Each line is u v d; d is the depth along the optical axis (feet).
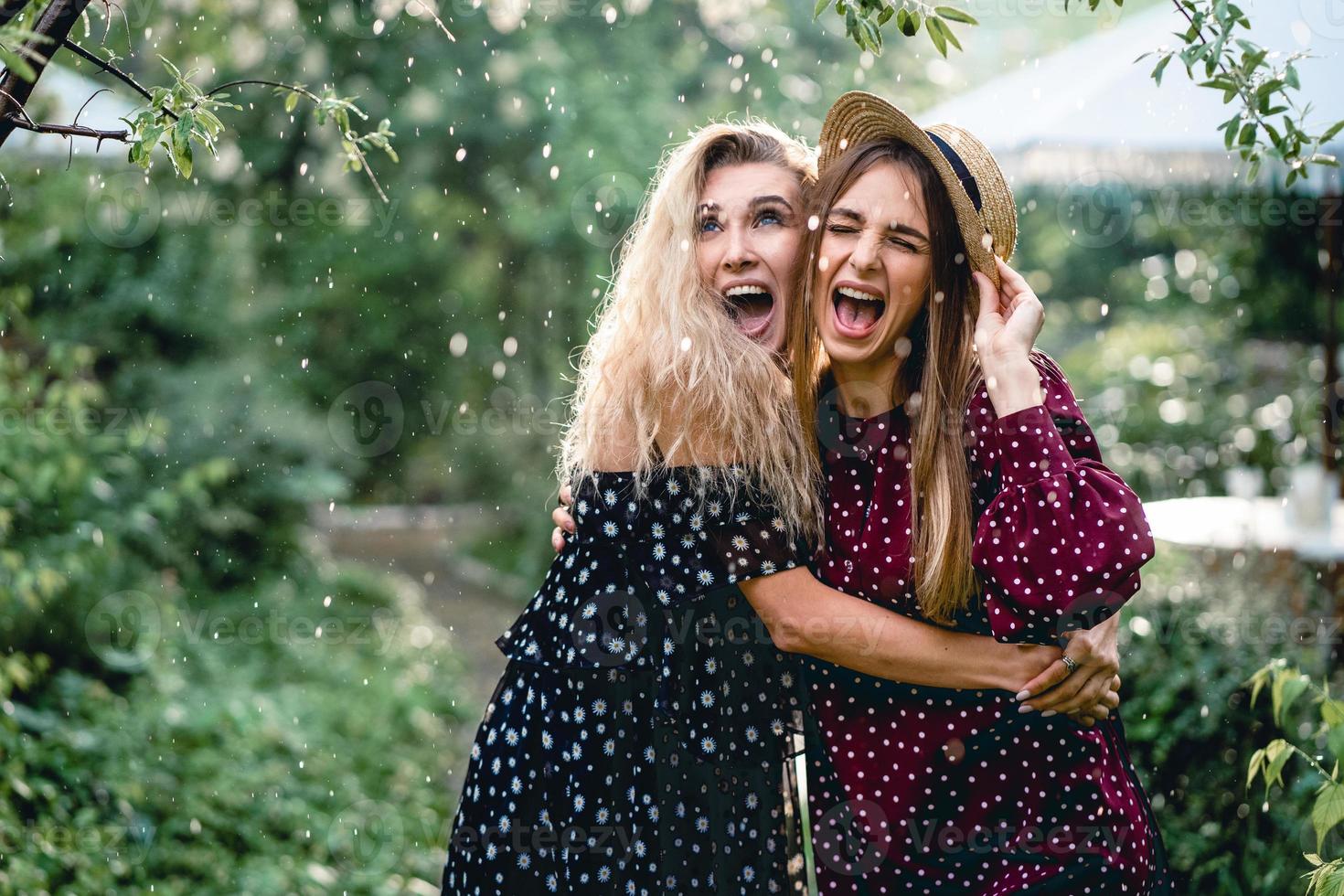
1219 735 11.03
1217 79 7.16
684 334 7.09
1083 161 19.01
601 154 30.83
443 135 31.71
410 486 48.47
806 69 33.09
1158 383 26.84
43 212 21.89
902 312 6.81
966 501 6.72
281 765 17.20
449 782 19.86
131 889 12.22
